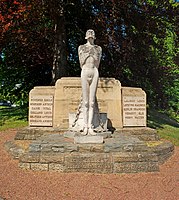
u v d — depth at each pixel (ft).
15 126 50.31
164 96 85.46
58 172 25.29
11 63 72.38
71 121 35.14
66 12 60.34
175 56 96.12
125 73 66.03
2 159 29.43
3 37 52.06
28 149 28.22
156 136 38.24
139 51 61.00
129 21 55.47
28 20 52.34
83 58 31.58
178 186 22.62
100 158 25.41
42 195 20.35
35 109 40.70
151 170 26.02
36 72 77.97
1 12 46.75
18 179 23.61
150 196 20.42
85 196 20.21
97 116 33.37
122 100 41.29
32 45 62.80
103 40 53.93
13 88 82.94
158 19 58.03
